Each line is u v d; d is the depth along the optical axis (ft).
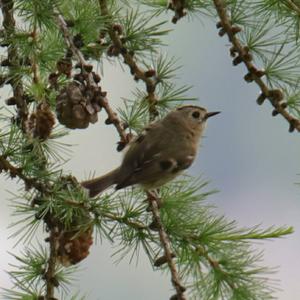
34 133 40.11
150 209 38.06
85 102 39.01
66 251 37.96
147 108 42.78
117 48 42.01
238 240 36.58
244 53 40.88
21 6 40.42
